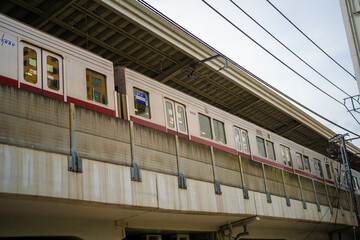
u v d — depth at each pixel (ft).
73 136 35.53
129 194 39.50
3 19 36.91
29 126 32.35
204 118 62.23
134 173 40.68
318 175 92.53
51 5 51.44
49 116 34.09
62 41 42.22
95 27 56.90
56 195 32.81
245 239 69.00
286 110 95.50
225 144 64.69
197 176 49.75
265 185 63.36
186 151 49.26
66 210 37.47
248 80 81.51
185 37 63.87
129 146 41.24
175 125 55.52
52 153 33.40
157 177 43.47
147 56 66.44
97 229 43.96
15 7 51.03
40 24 53.47
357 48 46.83
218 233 61.93
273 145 79.15
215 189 52.06
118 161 39.40
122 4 53.52
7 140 30.60
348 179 82.43
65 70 41.65
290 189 70.44
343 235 98.12
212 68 72.13
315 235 88.38
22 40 38.06
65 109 35.60
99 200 36.29
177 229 54.90
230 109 92.38
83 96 42.83
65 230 40.83
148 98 52.37
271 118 100.27
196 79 76.18
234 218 57.57
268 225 69.41
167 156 46.03
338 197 88.33
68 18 53.93
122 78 49.75
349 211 91.30
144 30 58.39
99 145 37.81
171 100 56.49
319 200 79.51
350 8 48.32
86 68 44.16
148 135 44.11
